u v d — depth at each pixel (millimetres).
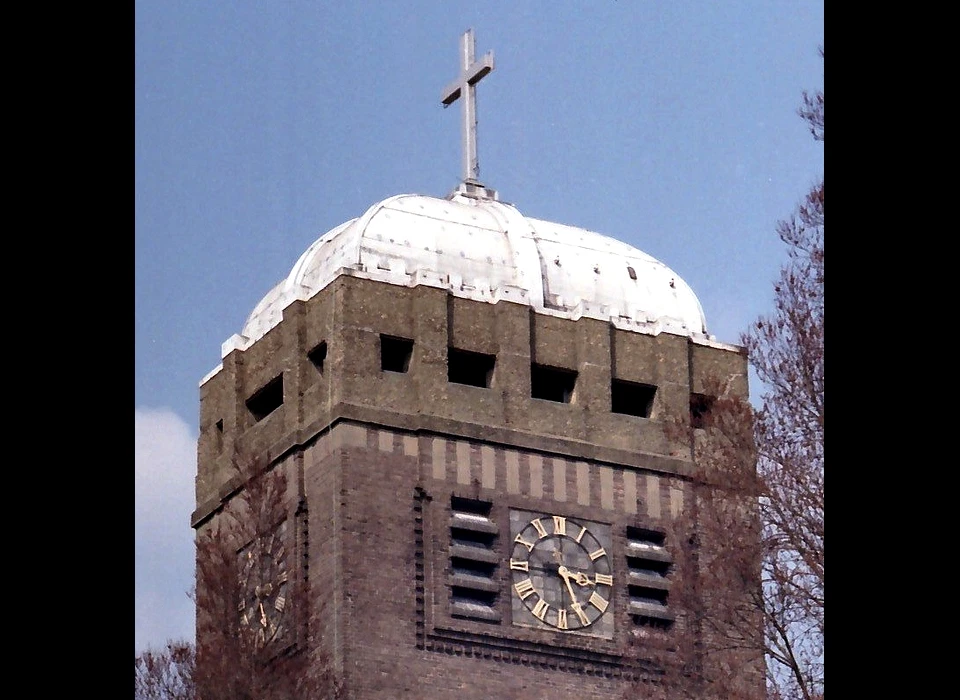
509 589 167250
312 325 170500
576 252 182500
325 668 159250
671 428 169875
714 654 114688
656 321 179000
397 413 167125
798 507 93125
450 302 171875
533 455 170750
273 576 163000
